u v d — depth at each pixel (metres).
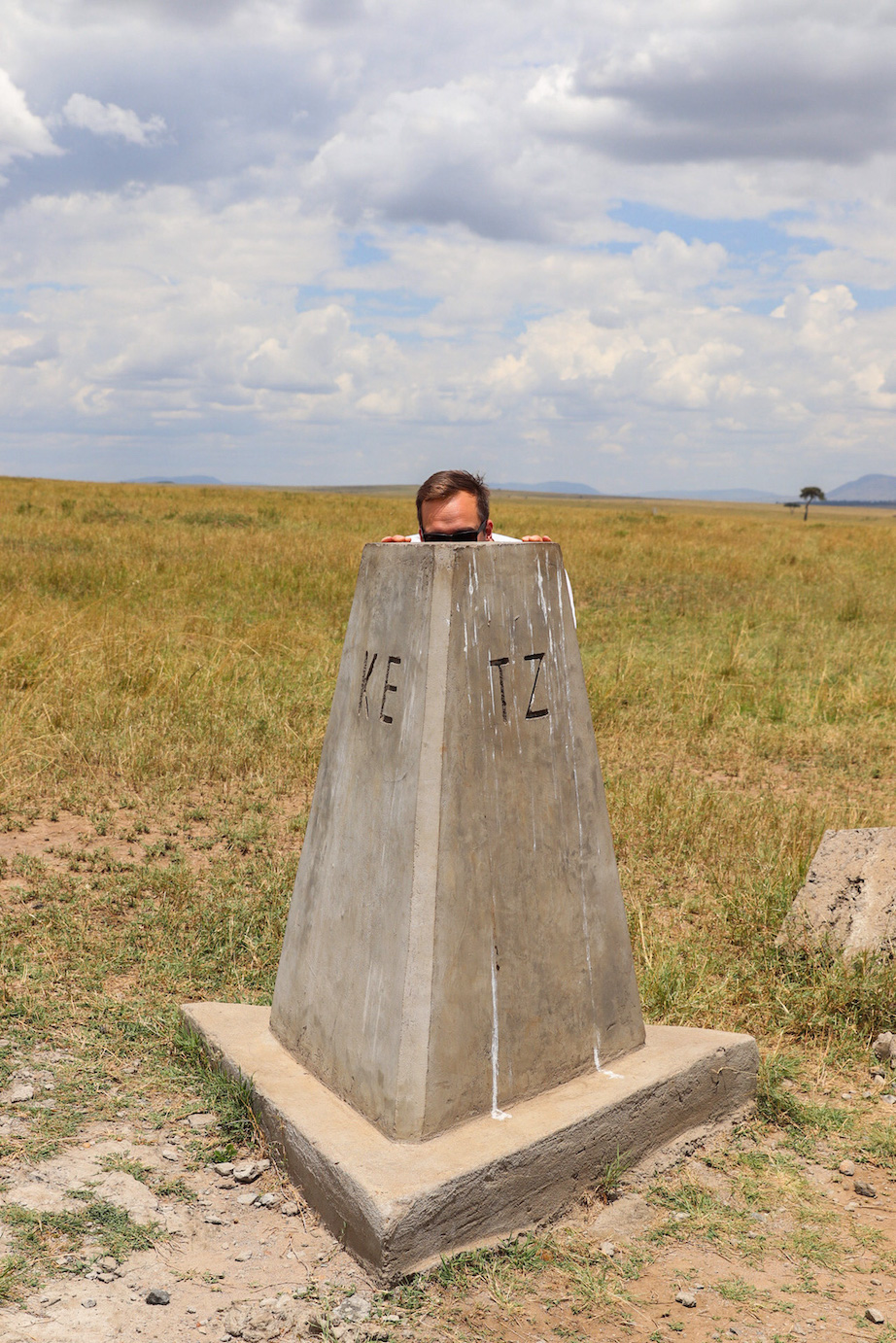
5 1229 2.25
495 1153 2.38
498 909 2.56
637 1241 2.46
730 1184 2.71
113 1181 2.46
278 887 4.41
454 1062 2.47
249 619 11.45
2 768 5.71
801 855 4.98
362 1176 2.27
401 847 2.48
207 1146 2.67
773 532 32.53
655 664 9.84
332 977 2.71
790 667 10.17
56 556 14.87
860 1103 3.12
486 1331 2.09
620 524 32.34
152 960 3.73
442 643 2.46
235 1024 3.11
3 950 3.69
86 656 8.06
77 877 4.51
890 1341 2.09
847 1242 2.46
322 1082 2.73
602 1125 2.61
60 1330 1.96
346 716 2.80
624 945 2.91
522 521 30.52
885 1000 3.57
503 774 2.58
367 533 22.23
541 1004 2.66
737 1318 2.16
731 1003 3.72
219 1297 2.11
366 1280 2.21
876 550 23.80
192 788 5.89
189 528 22.05
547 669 2.70
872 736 7.71
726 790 6.31
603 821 2.87
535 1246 2.39
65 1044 3.11
